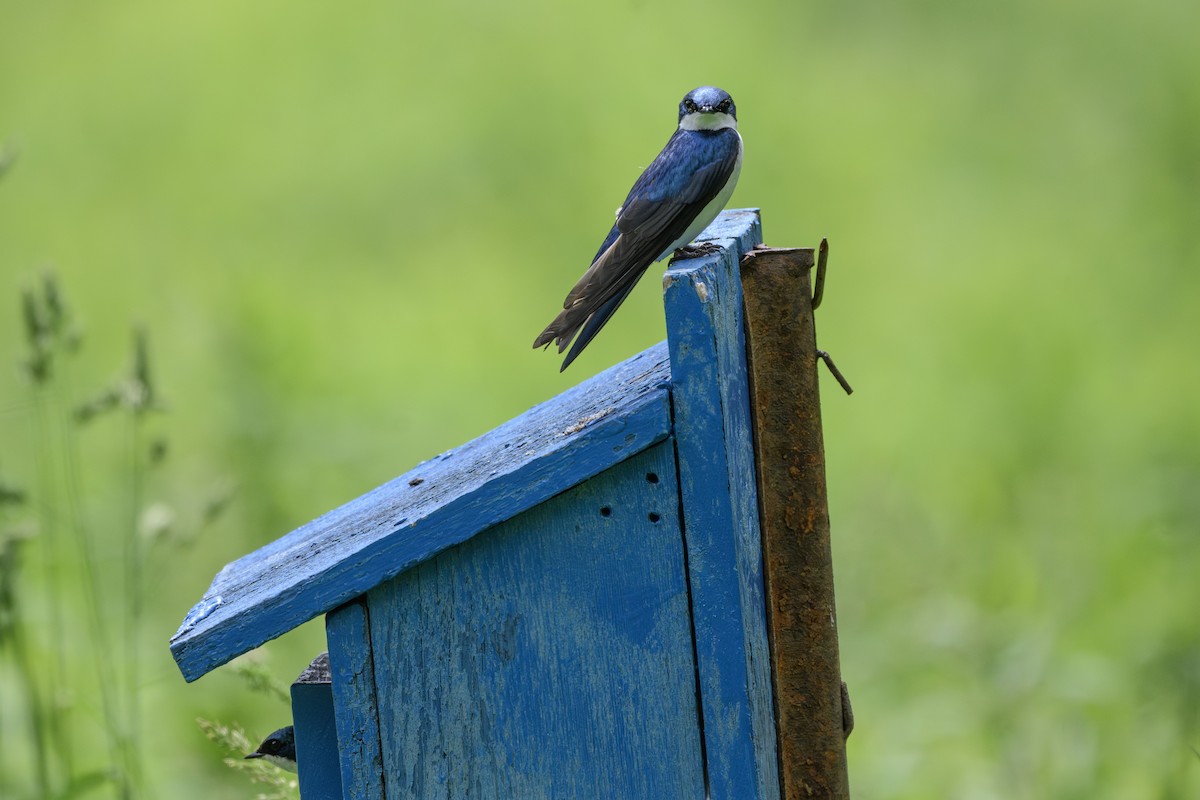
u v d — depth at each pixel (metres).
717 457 5.92
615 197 24.92
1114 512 14.34
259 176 25.83
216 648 6.05
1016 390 18.66
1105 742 10.48
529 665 6.16
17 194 25.77
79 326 9.91
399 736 6.22
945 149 26.17
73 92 28.69
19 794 9.53
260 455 12.67
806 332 6.71
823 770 6.82
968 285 22.44
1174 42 28.75
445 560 6.13
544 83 27.81
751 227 7.59
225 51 29.64
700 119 7.17
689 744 6.11
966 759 10.74
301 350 15.13
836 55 29.00
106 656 9.52
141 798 8.91
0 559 9.23
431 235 24.12
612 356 20.25
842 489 15.92
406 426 15.27
